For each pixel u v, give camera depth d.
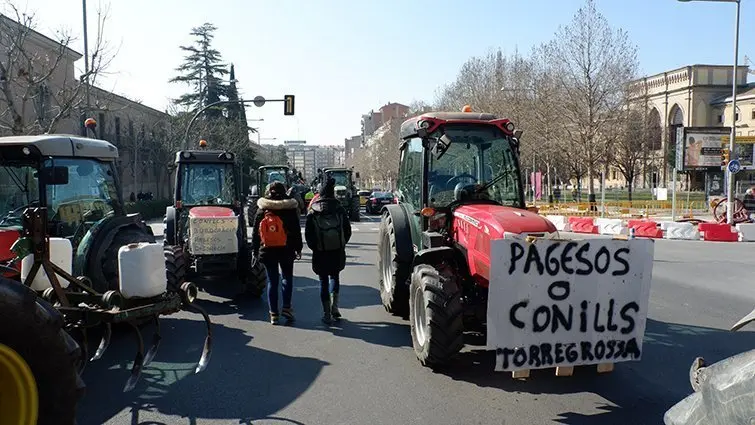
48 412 3.12
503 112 38.28
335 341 6.78
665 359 6.03
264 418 4.59
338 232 7.55
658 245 17.58
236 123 50.59
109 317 4.37
